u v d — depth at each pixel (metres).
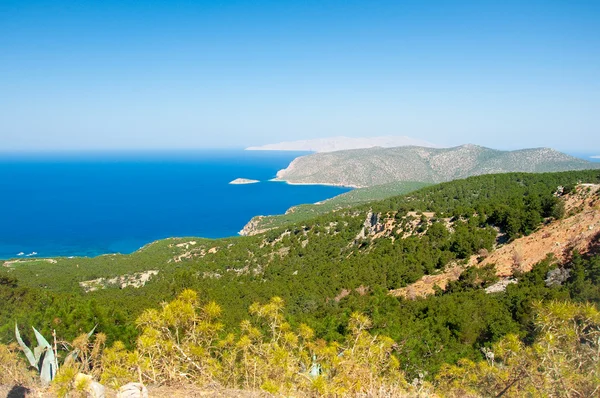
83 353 6.69
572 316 5.45
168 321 6.77
